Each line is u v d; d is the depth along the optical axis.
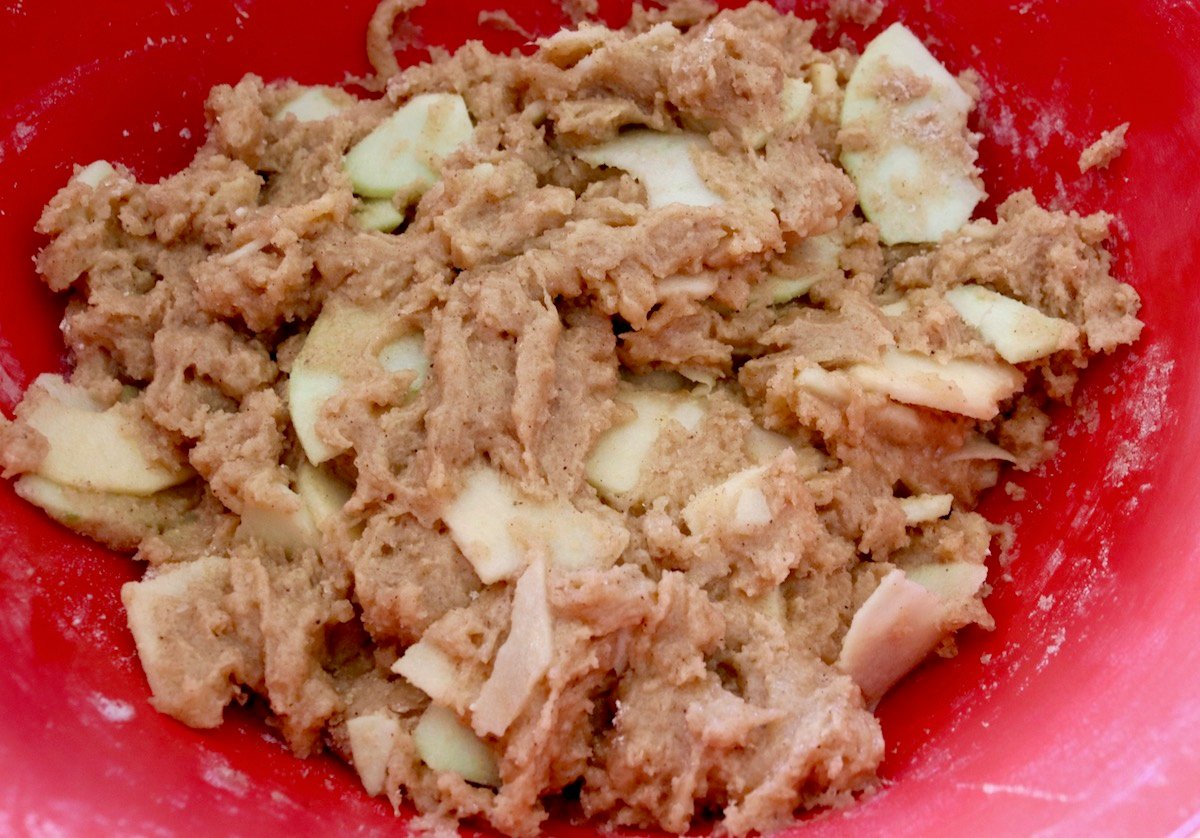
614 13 0.42
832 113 0.41
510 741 0.33
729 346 0.39
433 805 0.33
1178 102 0.36
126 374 0.38
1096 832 0.30
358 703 0.35
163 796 0.31
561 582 0.34
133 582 0.35
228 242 0.38
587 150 0.40
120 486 0.36
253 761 0.33
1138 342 0.37
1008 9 0.39
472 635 0.34
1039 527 0.38
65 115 0.38
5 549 0.34
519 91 0.41
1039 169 0.40
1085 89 0.38
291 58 0.41
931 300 0.39
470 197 0.38
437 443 0.35
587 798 0.34
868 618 0.35
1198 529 0.34
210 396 0.37
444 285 0.38
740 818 0.33
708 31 0.39
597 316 0.38
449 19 0.42
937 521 0.38
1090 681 0.33
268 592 0.35
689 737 0.34
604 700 0.35
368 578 0.35
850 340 0.38
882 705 0.36
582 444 0.37
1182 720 0.31
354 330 0.37
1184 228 0.36
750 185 0.39
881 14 0.41
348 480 0.37
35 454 0.35
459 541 0.35
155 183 0.40
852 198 0.39
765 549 0.36
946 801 0.32
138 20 0.38
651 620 0.34
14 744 0.30
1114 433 0.37
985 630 0.37
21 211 0.37
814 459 0.38
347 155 0.40
